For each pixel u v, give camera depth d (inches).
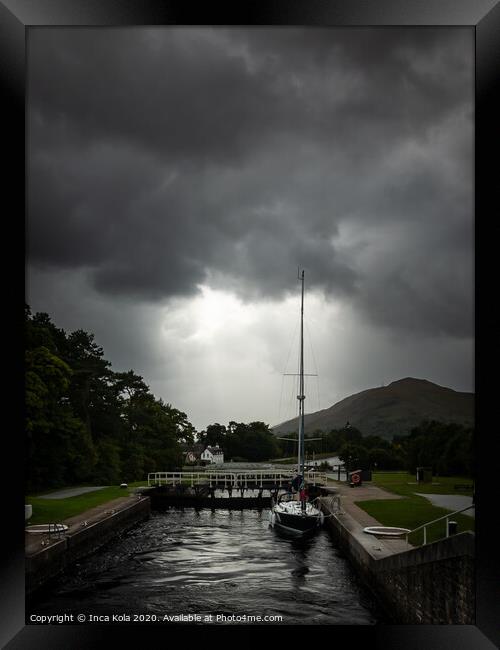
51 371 1614.2
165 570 1016.9
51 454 1815.9
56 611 776.3
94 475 2242.9
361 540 866.8
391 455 2541.8
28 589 796.6
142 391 3139.8
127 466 2578.7
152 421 3043.8
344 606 785.6
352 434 4202.8
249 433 4557.1
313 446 4303.6
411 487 1611.7
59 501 1501.0
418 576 594.6
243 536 1371.8
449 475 1952.5
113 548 1215.6
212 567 1040.2
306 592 862.5
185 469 3006.9
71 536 976.9
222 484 2156.7
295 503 1445.6
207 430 4579.2
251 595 850.1
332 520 1218.6
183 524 1578.5
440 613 540.7
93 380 2568.9
